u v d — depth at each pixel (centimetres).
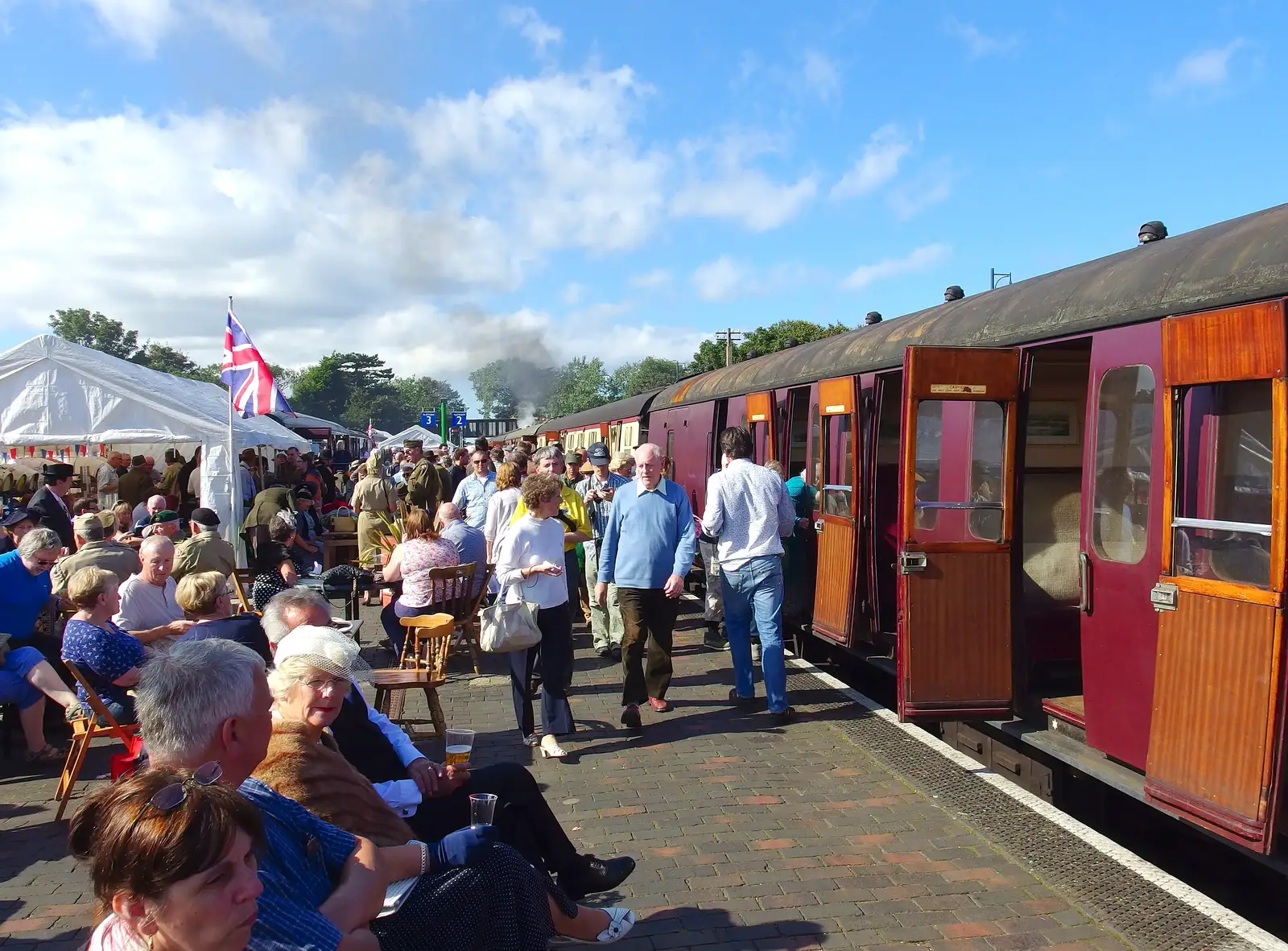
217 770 205
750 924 409
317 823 274
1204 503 427
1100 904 418
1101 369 515
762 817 528
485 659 943
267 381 1382
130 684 566
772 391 1088
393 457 2825
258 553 903
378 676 656
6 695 627
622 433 2267
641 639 693
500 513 882
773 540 711
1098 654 510
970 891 434
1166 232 575
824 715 725
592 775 603
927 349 580
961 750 664
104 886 186
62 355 1327
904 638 584
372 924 295
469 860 312
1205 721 414
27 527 868
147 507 1147
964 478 622
